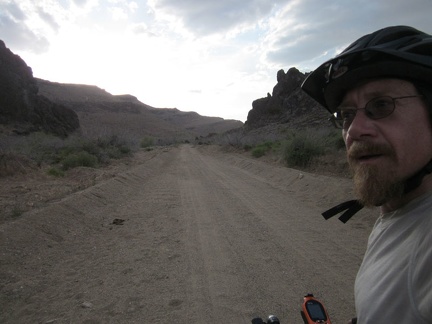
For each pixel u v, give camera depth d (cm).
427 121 99
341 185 940
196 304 396
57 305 397
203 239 638
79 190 1004
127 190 1145
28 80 4562
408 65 96
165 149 4350
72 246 600
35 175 1298
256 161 1973
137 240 636
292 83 5428
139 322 360
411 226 97
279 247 582
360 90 106
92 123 13988
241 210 869
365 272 107
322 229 675
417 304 83
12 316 375
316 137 1566
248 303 396
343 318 358
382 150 101
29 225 612
